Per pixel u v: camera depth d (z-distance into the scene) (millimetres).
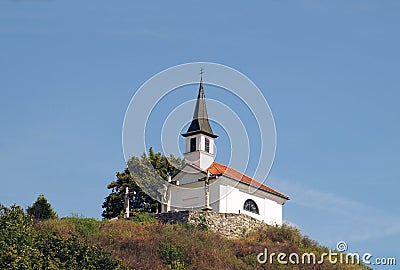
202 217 68438
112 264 55188
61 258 54438
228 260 61875
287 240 68000
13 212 59938
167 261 60000
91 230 63844
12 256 51344
